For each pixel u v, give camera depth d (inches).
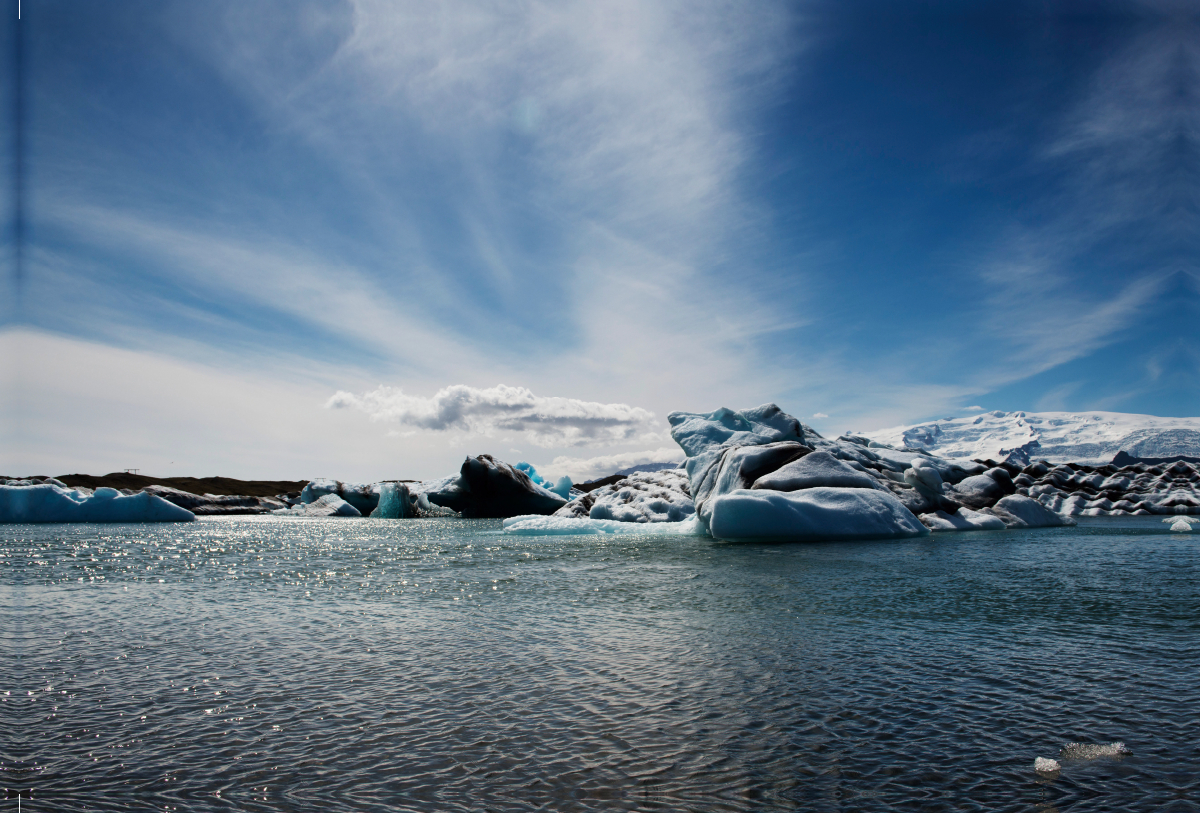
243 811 128.7
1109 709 180.5
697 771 144.2
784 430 1147.9
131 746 160.7
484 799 132.5
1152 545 715.4
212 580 468.1
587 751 154.9
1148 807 127.3
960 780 139.1
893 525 815.7
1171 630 277.6
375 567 551.2
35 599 383.6
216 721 176.9
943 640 259.8
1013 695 192.1
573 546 756.6
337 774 144.4
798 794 133.5
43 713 183.5
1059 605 335.9
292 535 1062.4
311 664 231.9
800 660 231.0
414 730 168.9
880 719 173.9
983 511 1104.8
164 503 1551.4
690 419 1293.1
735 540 815.1
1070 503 2062.0
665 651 245.0
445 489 2033.7
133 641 269.9
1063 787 135.4
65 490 1574.8
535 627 291.1
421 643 262.2
